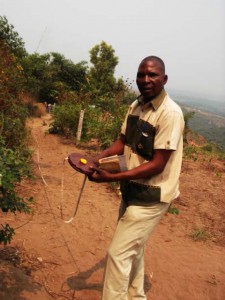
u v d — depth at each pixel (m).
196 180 5.24
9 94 4.88
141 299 1.92
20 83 5.66
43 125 9.55
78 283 2.17
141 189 1.67
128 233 1.66
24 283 1.98
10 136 4.13
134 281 1.90
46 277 2.17
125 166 1.64
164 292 2.25
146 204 1.67
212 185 5.08
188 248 2.91
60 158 5.43
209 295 2.29
